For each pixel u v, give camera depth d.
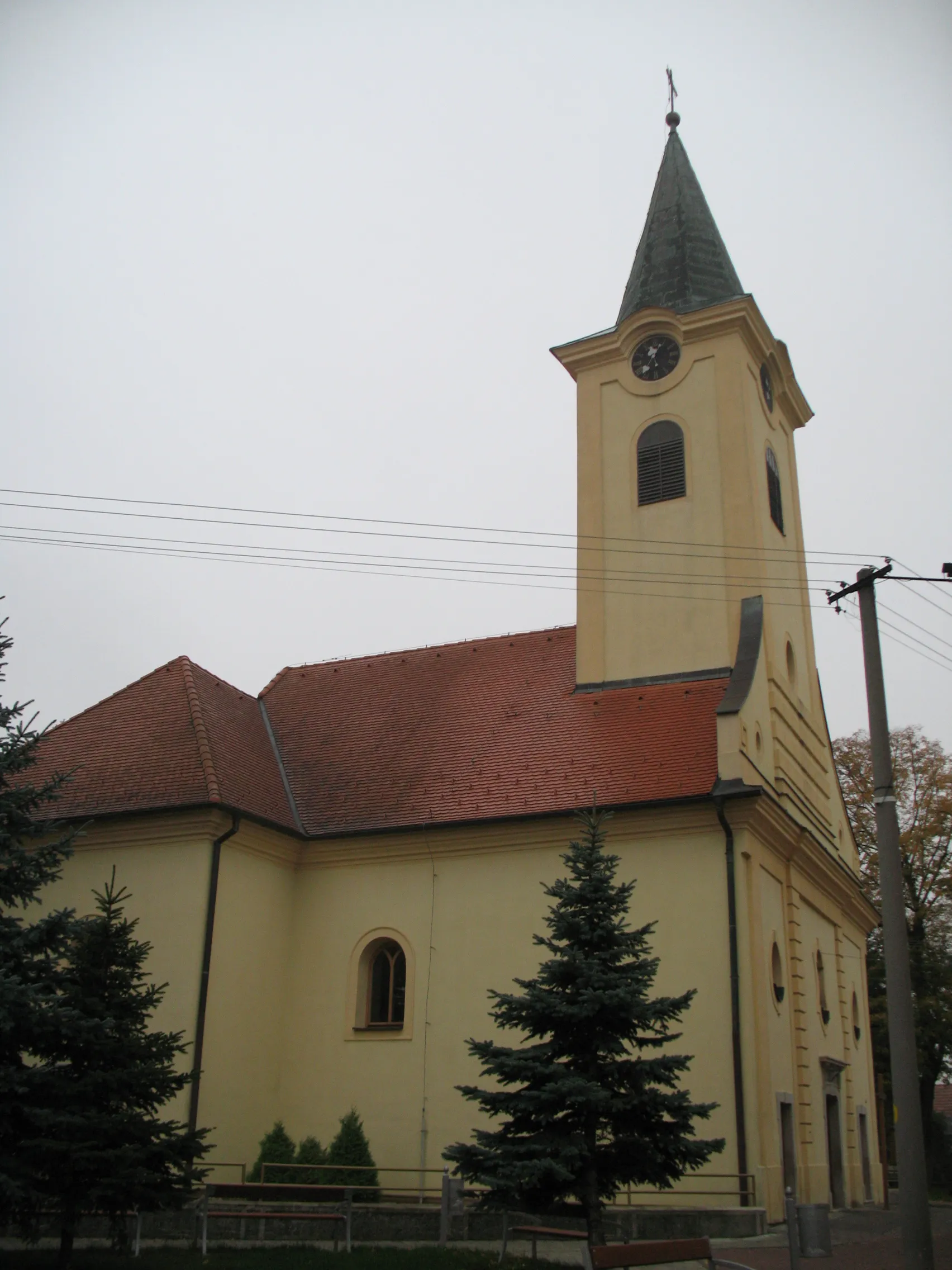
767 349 32.03
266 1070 25.38
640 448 31.27
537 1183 15.68
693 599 29.05
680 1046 22.58
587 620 29.97
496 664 31.36
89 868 25.31
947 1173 46.72
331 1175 23.75
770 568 30.12
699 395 30.89
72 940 16.14
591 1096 15.55
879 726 16.23
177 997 23.69
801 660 31.77
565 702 28.70
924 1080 45.59
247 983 25.06
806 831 26.19
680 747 25.50
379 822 26.62
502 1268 15.48
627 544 30.36
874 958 44.94
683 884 23.55
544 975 16.70
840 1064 27.45
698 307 32.44
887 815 15.75
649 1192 20.84
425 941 25.41
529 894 24.70
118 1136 14.75
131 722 28.30
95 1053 15.10
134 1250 17.02
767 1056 22.20
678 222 34.03
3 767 15.79
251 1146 24.56
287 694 33.16
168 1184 15.23
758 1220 20.09
